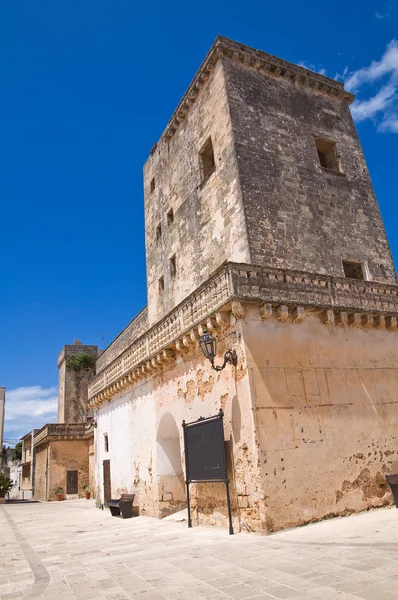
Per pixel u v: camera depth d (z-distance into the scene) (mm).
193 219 19109
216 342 13438
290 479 11375
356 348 14172
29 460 51062
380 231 18906
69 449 38531
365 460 12898
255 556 8359
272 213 16094
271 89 18750
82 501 33531
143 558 9188
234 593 6148
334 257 16969
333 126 19922
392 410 14078
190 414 14758
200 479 12906
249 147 16812
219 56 18172
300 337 13125
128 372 20172
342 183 18734
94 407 27297
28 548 11859
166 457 17562
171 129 21984
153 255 23547
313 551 8305
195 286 18344
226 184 16766
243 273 12594
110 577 7738
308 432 12141
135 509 19328
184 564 8227
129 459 20594
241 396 12016
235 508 11914
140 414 19531
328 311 13664
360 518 11586
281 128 18109
